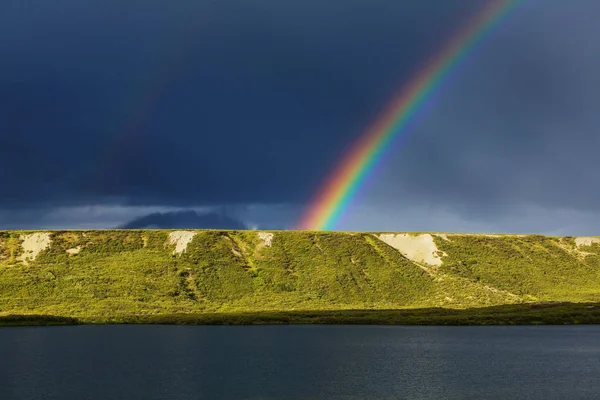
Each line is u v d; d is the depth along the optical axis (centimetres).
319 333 11844
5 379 6475
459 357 8625
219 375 6831
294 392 5934
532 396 5894
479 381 6688
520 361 8262
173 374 6856
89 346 9331
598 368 7675
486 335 11844
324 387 6209
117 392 5828
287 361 7988
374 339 10894
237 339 10562
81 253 18038
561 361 8275
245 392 5888
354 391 6025
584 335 11931
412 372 7256
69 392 5822
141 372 6956
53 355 8288
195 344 9725
